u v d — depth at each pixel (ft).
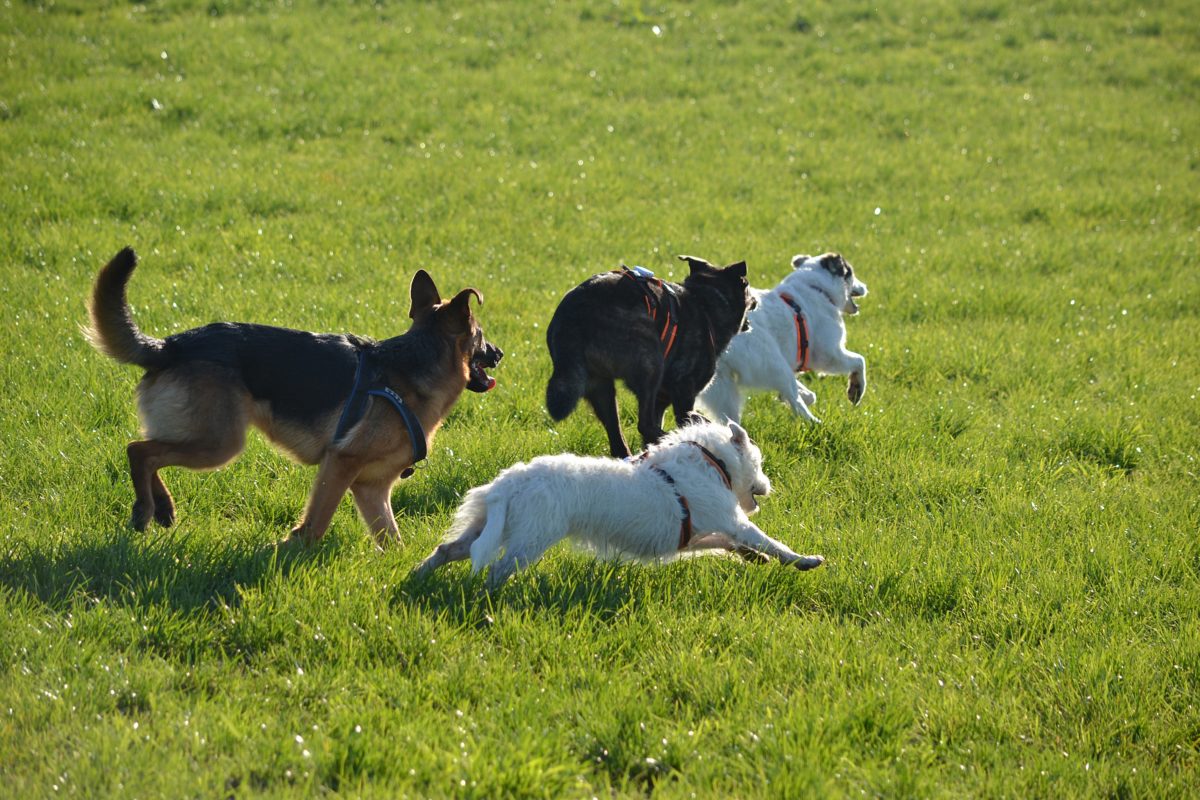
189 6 116.16
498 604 26.03
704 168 87.35
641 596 27.55
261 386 28.35
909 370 51.06
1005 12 134.82
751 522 31.53
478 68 107.76
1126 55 122.31
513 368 47.16
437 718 21.45
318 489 28.66
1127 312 61.77
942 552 31.24
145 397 28.07
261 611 24.31
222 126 87.61
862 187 86.12
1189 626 27.30
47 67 95.35
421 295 31.55
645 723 21.72
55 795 17.71
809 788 19.71
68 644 22.52
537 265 63.93
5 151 75.87
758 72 112.27
